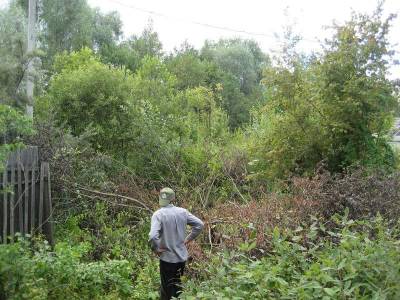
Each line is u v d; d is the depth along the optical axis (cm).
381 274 454
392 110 1104
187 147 1290
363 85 1059
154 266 796
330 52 1091
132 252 867
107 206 1035
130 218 1034
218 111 1608
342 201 803
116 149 1336
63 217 981
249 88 4147
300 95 1110
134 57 3206
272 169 1105
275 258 551
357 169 978
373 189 827
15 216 808
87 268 666
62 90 1343
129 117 1331
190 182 1202
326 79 1078
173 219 689
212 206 1119
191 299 486
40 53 1073
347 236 521
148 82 1590
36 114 1331
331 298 431
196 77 3394
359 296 427
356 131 1062
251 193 1114
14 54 1070
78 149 1174
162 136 1305
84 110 1332
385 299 413
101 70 1363
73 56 1830
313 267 466
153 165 1215
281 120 1131
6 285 531
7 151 613
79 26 3123
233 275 543
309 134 1088
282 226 715
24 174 821
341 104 1045
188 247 778
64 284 620
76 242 898
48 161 973
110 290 685
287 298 446
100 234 934
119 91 1360
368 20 1087
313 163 1084
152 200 1077
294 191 887
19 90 1117
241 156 1251
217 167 1171
